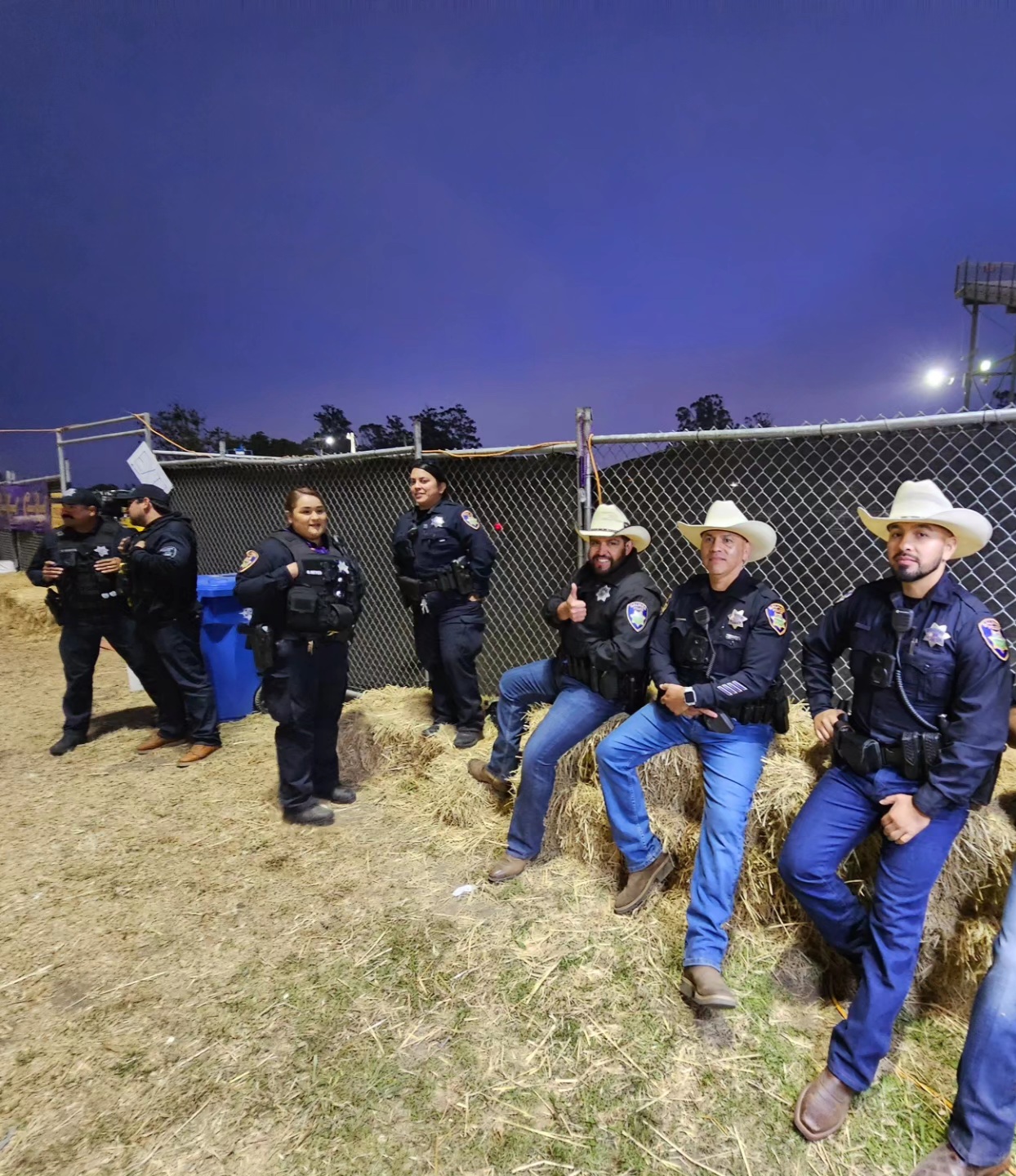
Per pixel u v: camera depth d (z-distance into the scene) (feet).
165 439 20.01
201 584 15.51
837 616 7.38
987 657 6.06
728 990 6.72
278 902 9.05
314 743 11.34
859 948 6.77
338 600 10.67
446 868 9.75
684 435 10.52
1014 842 6.82
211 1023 6.97
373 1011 7.09
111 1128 5.81
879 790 6.56
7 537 42.19
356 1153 5.56
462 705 12.10
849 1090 5.77
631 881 8.46
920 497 6.52
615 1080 6.21
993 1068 5.27
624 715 9.93
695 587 8.57
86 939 8.38
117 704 18.26
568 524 13.55
